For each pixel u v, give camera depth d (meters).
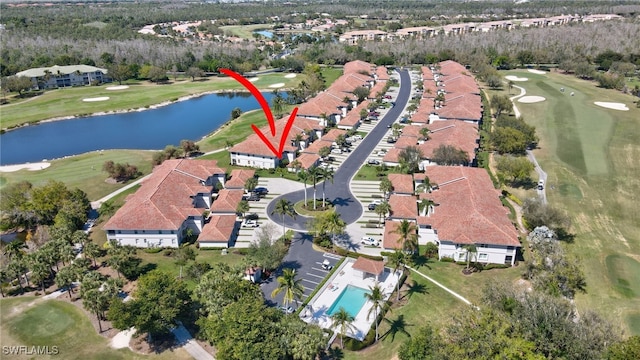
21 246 94.12
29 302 79.94
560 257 80.81
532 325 61.34
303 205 114.56
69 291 81.25
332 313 76.94
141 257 94.31
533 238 88.50
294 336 64.00
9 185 127.69
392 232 94.44
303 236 100.94
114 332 72.81
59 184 110.94
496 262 90.00
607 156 141.00
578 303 77.12
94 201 119.00
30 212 105.50
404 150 135.00
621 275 84.81
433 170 119.00
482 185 108.81
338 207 113.31
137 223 96.69
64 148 165.62
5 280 81.56
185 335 71.75
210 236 96.75
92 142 171.88
